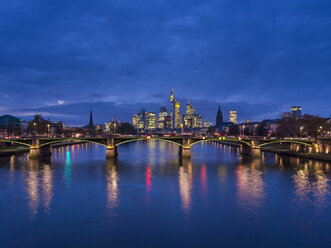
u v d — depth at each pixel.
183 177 82.81
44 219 48.00
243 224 46.25
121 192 65.00
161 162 115.94
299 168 99.38
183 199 59.56
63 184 72.69
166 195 62.53
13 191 65.31
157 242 39.91
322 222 47.00
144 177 82.50
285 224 46.16
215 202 57.38
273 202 57.38
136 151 179.00
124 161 119.62
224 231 43.53
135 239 40.78
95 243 39.53
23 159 122.88
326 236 41.88
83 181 76.38
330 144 125.25
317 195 62.47
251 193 64.31
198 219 48.25
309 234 42.56
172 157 136.75
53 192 64.69
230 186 71.19
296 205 55.41
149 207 54.28
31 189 67.25
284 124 189.25
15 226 45.12
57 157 133.62
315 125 159.12
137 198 60.09
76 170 94.06
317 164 109.19
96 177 82.00
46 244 39.25
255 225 45.81
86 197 60.78
